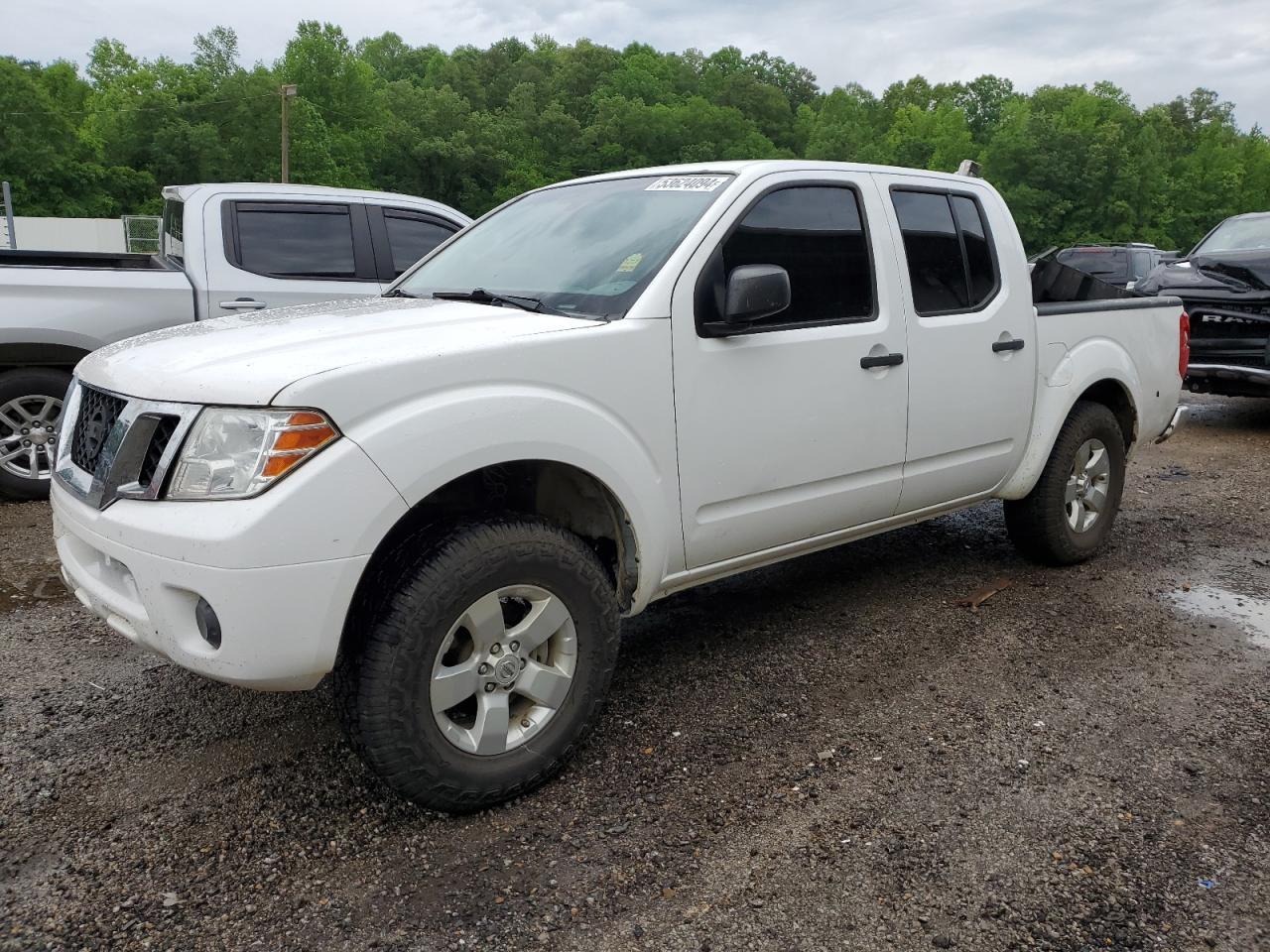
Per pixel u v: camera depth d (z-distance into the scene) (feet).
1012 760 10.05
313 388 7.75
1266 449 26.76
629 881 8.13
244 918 7.66
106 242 126.11
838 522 12.34
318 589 7.77
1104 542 17.25
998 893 7.96
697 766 9.96
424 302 11.15
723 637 13.38
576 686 9.51
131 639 8.70
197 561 7.61
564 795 9.42
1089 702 11.37
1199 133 375.25
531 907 7.80
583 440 9.25
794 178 11.62
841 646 13.04
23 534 17.31
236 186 20.84
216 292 20.03
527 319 9.80
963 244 13.66
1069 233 274.77
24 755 10.09
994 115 418.92
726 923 7.62
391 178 294.66
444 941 7.42
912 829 8.83
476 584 8.52
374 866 8.33
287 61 267.18
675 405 10.14
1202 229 308.40
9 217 72.08
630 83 370.32
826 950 7.33
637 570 10.12
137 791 9.45
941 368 12.93
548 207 12.89
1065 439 15.16
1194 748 10.32
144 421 8.27
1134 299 16.62
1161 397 16.98
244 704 11.28
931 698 11.48
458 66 383.04
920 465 13.02
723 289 10.67
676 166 12.25
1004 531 18.45
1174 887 8.04
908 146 335.88
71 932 7.48
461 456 8.40
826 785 9.57
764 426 10.97
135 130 223.92
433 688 8.53
